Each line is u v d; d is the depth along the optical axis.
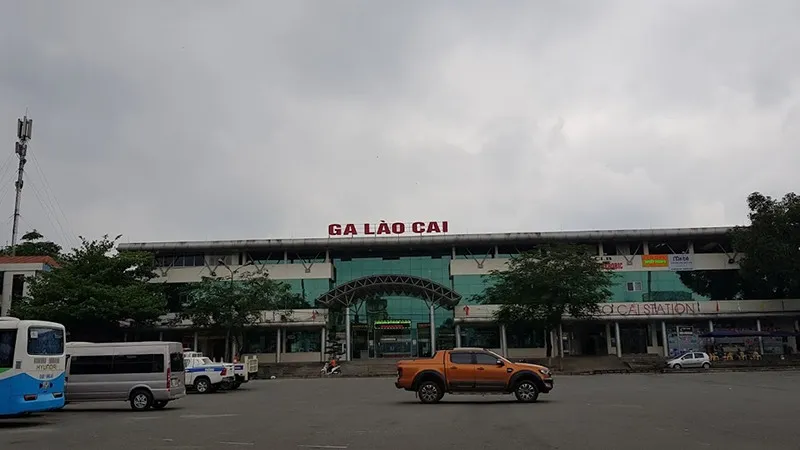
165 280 61.50
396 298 60.72
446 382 22.06
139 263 53.09
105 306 47.00
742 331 54.00
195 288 54.91
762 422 15.02
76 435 14.53
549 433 13.57
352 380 43.88
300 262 63.16
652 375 42.03
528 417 16.88
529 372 21.86
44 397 17.72
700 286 60.19
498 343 59.53
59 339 18.72
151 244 61.44
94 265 49.81
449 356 22.36
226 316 51.47
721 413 17.16
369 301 60.56
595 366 51.44
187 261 63.25
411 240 61.22
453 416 17.45
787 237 51.47
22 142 54.47
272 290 53.47
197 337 58.50
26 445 12.88
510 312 52.66
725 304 57.88
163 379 21.94
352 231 62.03
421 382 22.19
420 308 60.56
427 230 61.69
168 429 15.44
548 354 56.44
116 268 51.16
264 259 63.50
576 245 53.97
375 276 54.03
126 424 16.86
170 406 23.22
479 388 21.91
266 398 27.06
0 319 17.73
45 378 17.84
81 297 47.34
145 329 56.84
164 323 56.19
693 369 48.56
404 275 53.91
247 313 52.22
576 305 50.75
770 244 51.06
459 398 24.70
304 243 61.41
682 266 60.50
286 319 57.09
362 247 62.44
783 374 39.41
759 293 59.53
